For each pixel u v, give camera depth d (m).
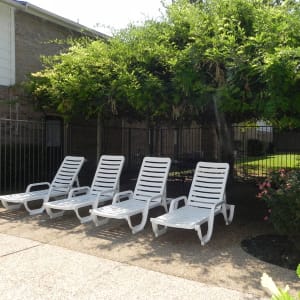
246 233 6.70
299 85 6.59
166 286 4.34
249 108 7.14
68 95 9.31
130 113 10.66
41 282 4.43
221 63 7.23
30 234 6.53
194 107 8.43
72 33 14.33
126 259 5.28
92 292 4.16
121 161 8.80
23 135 11.97
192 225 5.79
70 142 12.84
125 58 8.52
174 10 8.38
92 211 6.84
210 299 4.00
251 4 7.68
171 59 7.38
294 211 5.16
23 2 11.93
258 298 4.03
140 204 7.40
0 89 11.72
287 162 18.61
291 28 7.00
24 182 11.03
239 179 14.05
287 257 5.39
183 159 15.82
